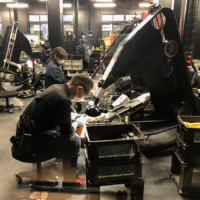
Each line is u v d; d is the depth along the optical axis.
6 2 2.57
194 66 3.23
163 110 2.51
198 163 1.64
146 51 2.18
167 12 2.12
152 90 2.39
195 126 1.74
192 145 1.62
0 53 4.24
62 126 1.50
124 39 2.22
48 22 3.68
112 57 2.31
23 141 1.53
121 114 2.29
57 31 3.73
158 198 1.63
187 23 3.36
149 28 2.10
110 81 2.29
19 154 1.63
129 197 1.56
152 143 2.29
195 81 3.11
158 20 2.12
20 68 4.57
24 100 4.59
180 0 3.34
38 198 1.52
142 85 2.37
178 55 2.27
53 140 1.53
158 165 2.13
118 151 1.37
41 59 4.54
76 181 1.65
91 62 2.96
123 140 1.36
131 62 2.22
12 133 2.83
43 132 1.50
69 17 3.56
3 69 3.99
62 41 3.77
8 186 1.66
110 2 2.28
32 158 1.63
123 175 1.43
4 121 3.37
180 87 2.42
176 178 1.84
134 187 1.47
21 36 4.15
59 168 1.81
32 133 1.50
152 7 2.27
